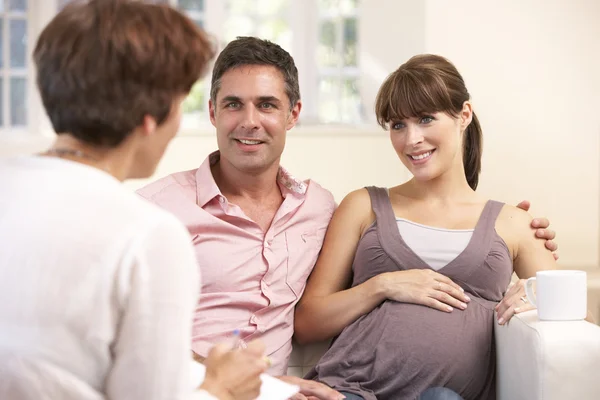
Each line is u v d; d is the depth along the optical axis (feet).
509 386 6.65
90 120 3.83
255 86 7.05
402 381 6.83
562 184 13.78
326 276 7.48
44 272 3.56
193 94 15.89
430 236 7.29
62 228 3.61
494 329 7.02
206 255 7.06
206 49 4.05
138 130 3.98
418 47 13.74
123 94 3.82
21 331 3.55
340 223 7.60
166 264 3.66
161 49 3.85
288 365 7.50
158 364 3.61
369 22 14.80
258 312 7.06
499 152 13.64
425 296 6.91
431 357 6.80
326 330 7.23
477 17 13.46
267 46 7.22
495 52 13.52
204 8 15.85
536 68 13.58
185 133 13.61
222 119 7.14
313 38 16.05
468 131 7.82
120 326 3.63
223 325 6.99
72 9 3.86
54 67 3.80
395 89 7.23
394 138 7.39
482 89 13.53
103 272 3.56
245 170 7.20
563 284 6.26
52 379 3.54
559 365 6.01
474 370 6.90
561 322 6.25
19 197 3.70
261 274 7.15
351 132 13.99
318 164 13.97
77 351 3.58
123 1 3.89
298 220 7.42
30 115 15.46
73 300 3.54
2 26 15.42
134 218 3.67
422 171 7.25
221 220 7.13
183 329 3.69
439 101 7.14
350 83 15.81
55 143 4.03
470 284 7.16
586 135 13.73
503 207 7.48
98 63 3.76
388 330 6.92
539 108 13.62
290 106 7.34
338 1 15.83
